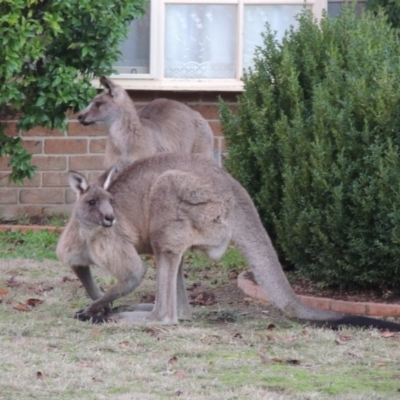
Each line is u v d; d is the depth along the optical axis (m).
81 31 21.05
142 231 15.50
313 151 16.41
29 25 20.05
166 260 15.23
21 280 18.38
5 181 23.61
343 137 16.33
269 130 17.75
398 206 15.77
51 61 21.02
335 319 15.32
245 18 24.00
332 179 16.33
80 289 17.80
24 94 21.22
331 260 16.55
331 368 13.22
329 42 17.92
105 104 21.42
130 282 15.50
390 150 15.89
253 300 17.42
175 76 24.09
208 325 15.52
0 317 15.50
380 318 16.06
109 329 14.87
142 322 15.17
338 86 16.86
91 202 15.19
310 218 16.41
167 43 23.98
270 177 17.53
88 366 12.94
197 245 15.28
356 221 16.22
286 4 23.98
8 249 20.95
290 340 14.49
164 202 15.15
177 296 15.83
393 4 22.55
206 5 23.95
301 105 17.28
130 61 23.98
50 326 15.02
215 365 13.16
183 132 22.61
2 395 11.72
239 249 15.53
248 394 11.91
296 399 11.80
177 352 13.72
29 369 12.69
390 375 12.90
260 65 18.34
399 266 16.12
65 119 21.56
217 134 24.25
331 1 24.27
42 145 23.62
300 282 17.81
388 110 16.11
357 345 14.30
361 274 16.47
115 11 21.30
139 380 12.42
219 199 15.23
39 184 23.70
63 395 11.78
